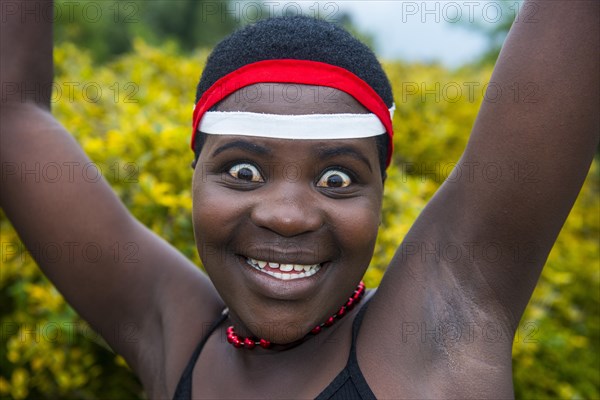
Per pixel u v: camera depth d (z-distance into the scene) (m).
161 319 1.59
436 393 1.24
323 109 1.21
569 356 3.22
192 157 2.47
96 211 1.61
